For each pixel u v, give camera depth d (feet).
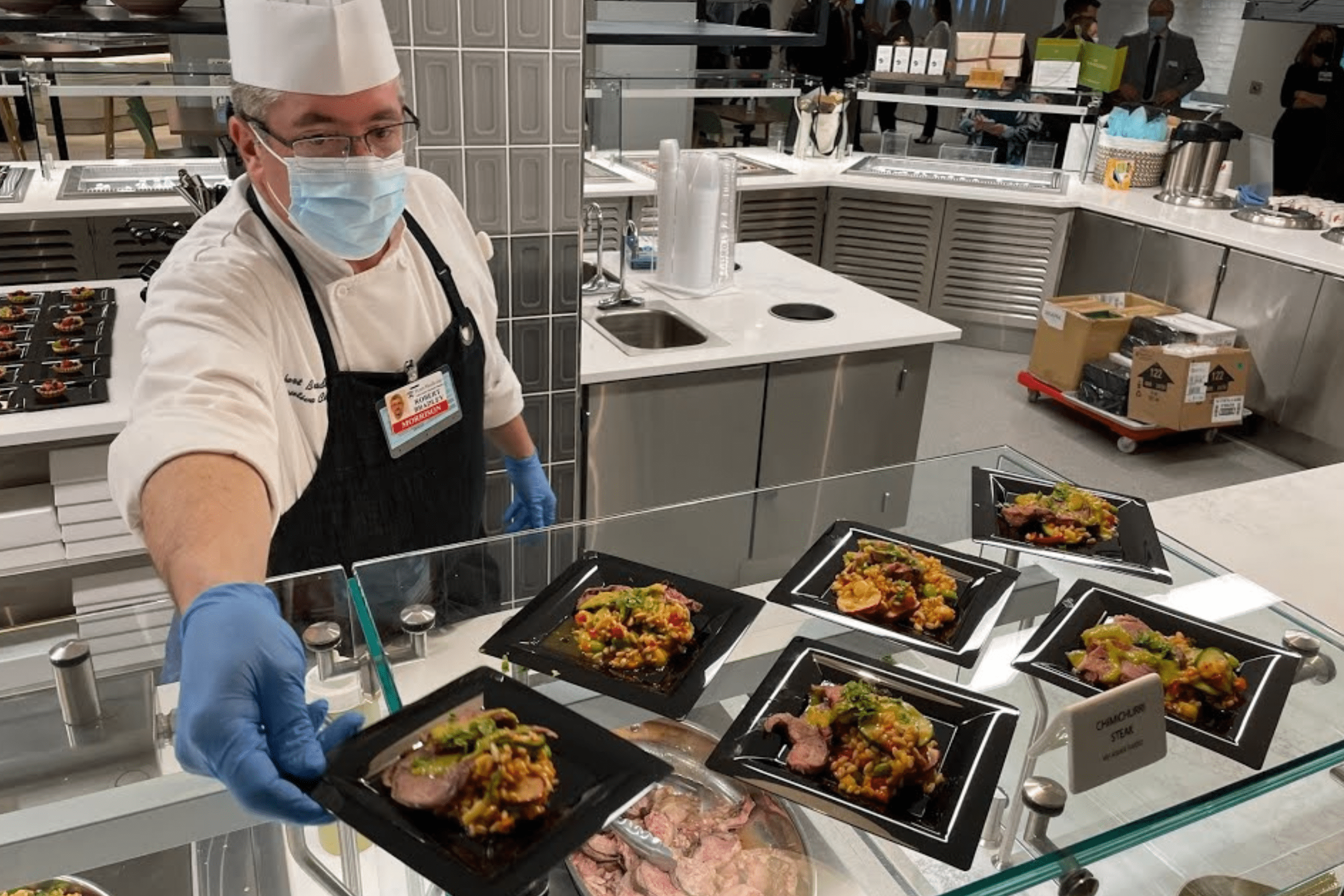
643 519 4.58
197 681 2.71
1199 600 4.22
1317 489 6.71
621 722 3.37
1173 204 17.17
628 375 9.10
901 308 11.21
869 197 18.54
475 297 5.73
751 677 3.60
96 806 3.08
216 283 4.43
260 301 4.56
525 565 4.17
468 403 5.66
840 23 21.25
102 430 7.30
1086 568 4.39
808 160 19.69
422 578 3.98
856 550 4.42
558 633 3.79
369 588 3.87
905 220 18.51
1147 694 3.44
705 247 11.08
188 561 3.23
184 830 3.10
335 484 5.20
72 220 12.65
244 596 2.94
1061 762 3.32
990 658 3.77
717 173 10.90
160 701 3.39
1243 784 3.32
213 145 14.19
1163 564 4.45
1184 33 24.14
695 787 3.17
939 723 3.50
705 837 3.01
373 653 3.54
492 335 6.04
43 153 13.28
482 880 2.55
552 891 2.80
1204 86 23.95
